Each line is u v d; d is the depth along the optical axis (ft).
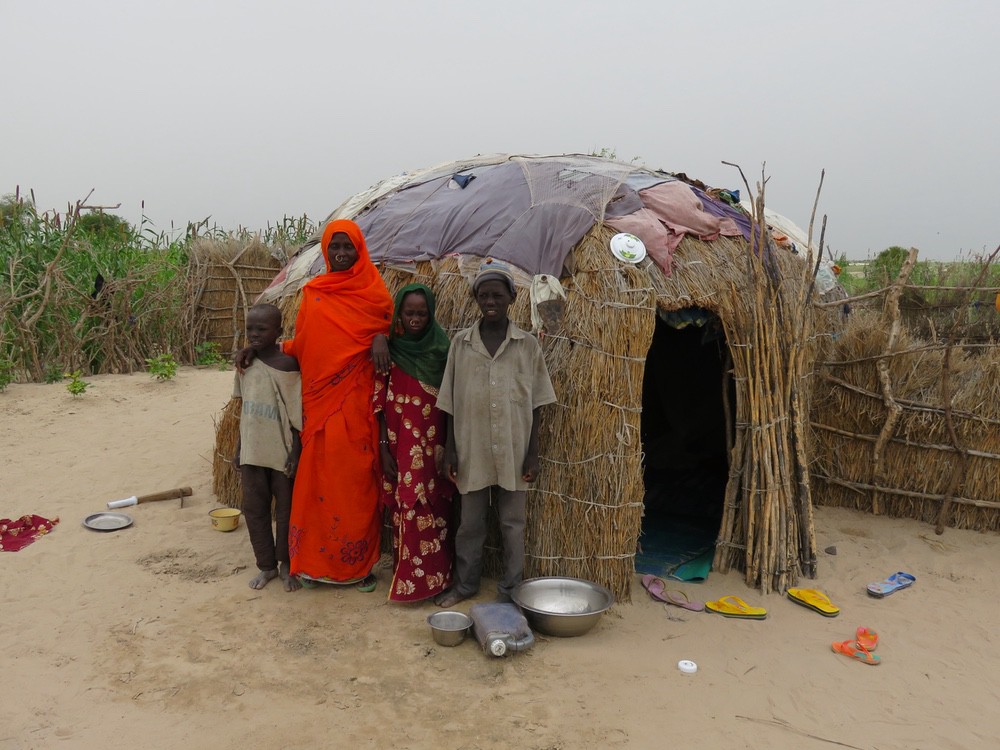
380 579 14.53
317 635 12.35
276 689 10.78
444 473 13.26
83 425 25.27
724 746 9.81
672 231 14.84
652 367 23.09
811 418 19.71
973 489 18.10
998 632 13.30
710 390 22.26
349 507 13.64
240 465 13.71
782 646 12.53
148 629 12.41
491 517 14.52
